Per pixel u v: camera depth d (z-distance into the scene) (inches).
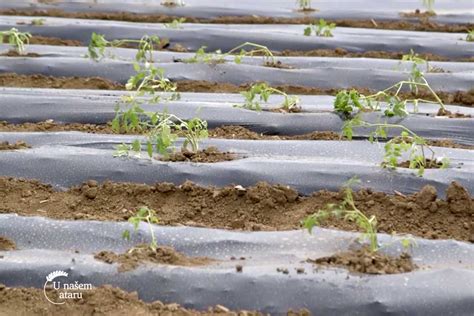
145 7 687.1
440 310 287.9
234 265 306.3
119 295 290.5
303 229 329.1
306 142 398.0
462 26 662.5
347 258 305.0
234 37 576.7
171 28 593.3
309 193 361.1
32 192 362.3
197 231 327.3
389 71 502.6
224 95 470.6
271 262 308.2
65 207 352.5
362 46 577.9
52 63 505.0
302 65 522.6
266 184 354.6
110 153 381.1
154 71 432.5
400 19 679.7
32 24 592.4
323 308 288.4
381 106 448.8
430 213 343.3
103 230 328.2
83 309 287.4
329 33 589.6
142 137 402.3
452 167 373.7
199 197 354.6
